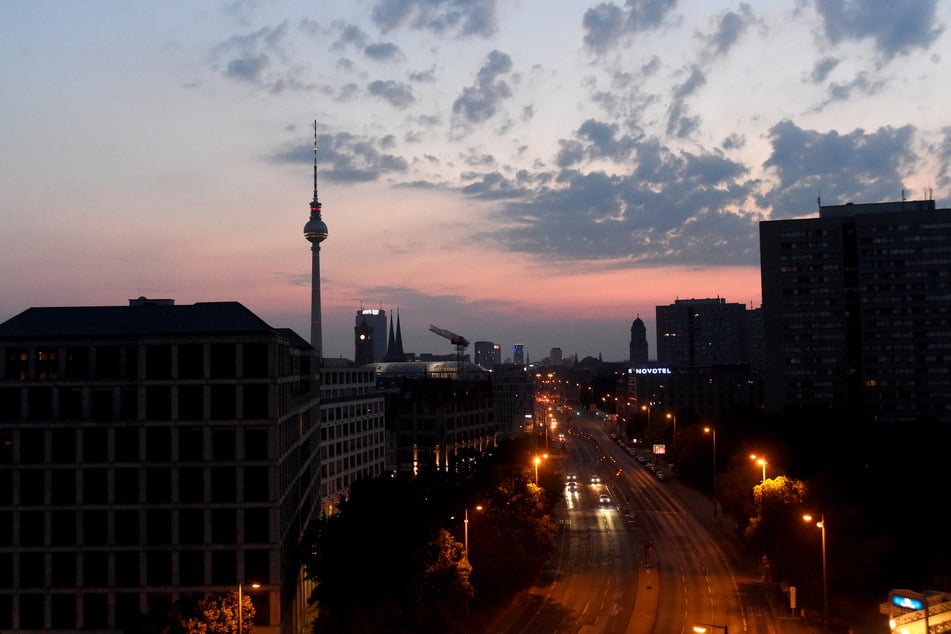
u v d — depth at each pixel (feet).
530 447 607.78
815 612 269.03
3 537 239.09
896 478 354.33
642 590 304.91
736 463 449.06
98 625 237.04
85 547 238.48
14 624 237.45
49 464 240.32
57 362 244.01
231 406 242.17
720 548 379.35
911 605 198.39
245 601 216.13
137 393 242.58
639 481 612.29
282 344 256.73
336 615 222.48
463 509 303.48
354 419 522.47
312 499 346.74
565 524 442.91
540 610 280.51
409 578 225.76
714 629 249.34
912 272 628.69
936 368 621.72
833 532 276.82
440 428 621.31
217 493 240.12
